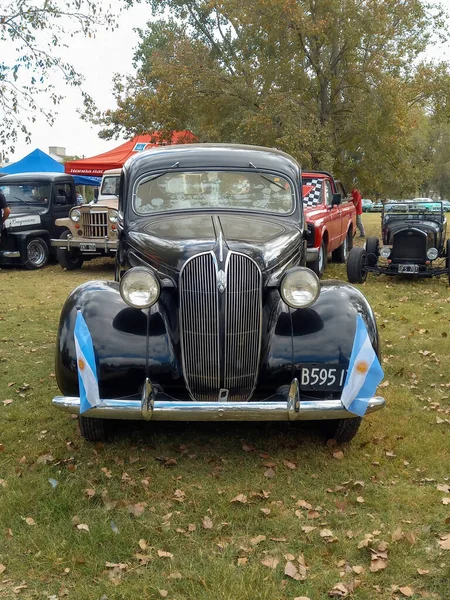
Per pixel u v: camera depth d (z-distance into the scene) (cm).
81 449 398
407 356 597
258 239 408
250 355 364
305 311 380
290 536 305
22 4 930
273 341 371
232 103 1852
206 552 292
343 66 1795
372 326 377
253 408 330
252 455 390
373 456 387
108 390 364
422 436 416
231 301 355
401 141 1772
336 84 1806
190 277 359
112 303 380
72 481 353
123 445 402
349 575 276
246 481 357
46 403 484
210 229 425
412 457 388
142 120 2002
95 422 388
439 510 325
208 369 362
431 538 302
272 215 482
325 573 277
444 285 996
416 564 282
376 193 1973
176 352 368
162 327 373
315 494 343
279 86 1831
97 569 279
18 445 408
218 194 488
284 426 431
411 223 1037
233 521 318
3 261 1253
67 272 1234
